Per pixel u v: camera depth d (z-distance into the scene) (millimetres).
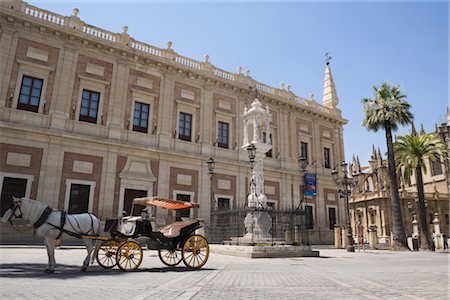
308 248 17328
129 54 25953
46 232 8953
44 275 8250
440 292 6652
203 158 27562
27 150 20766
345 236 28688
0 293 5781
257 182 19031
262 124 21453
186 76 28859
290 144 34656
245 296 5926
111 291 6203
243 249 16406
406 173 32562
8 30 21422
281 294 6203
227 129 30719
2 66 20844
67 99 22812
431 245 27422
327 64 43312
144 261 12930
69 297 5547
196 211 26453
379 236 48250
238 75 32344
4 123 19875
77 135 22234
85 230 9625
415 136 31406
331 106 40438
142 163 25000
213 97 30266
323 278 8766
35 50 22281
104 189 22891
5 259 11695
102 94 24406
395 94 30000
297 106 35719
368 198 51156
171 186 25828
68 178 21750
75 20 24156
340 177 37688
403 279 8773
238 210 18156
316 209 34906
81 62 23969
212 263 12633
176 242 10562
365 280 8477
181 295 5879
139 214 23969
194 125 28484
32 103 21781
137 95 25891
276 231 19984
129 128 25016
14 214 9008
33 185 20531
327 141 38281
